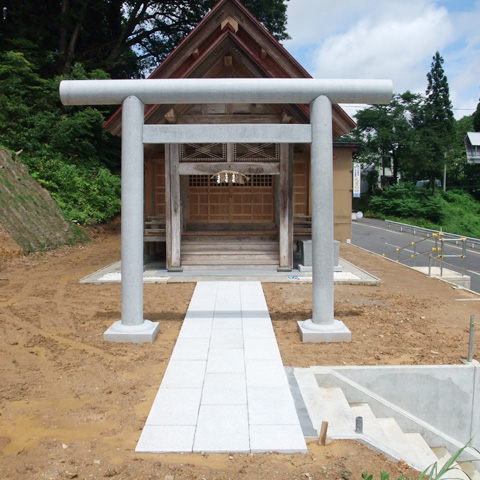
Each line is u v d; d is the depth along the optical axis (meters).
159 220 12.41
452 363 5.34
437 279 10.76
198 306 7.68
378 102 6.18
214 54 9.80
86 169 20.20
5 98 18.17
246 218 12.27
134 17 24.03
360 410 4.68
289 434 3.72
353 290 9.13
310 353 5.60
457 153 46.22
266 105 10.38
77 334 6.28
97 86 6.00
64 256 13.02
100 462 3.34
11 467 3.26
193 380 4.75
